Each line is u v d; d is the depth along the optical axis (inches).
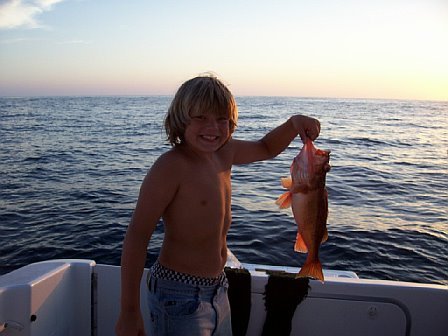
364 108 3189.0
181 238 82.7
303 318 106.9
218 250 87.5
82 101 4340.6
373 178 505.7
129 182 478.6
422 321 104.0
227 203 90.7
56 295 104.7
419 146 895.1
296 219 95.3
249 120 1542.8
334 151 783.7
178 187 80.9
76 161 637.3
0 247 269.9
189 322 81.9
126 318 78.4
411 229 303.7
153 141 912.3
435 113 2640.3
